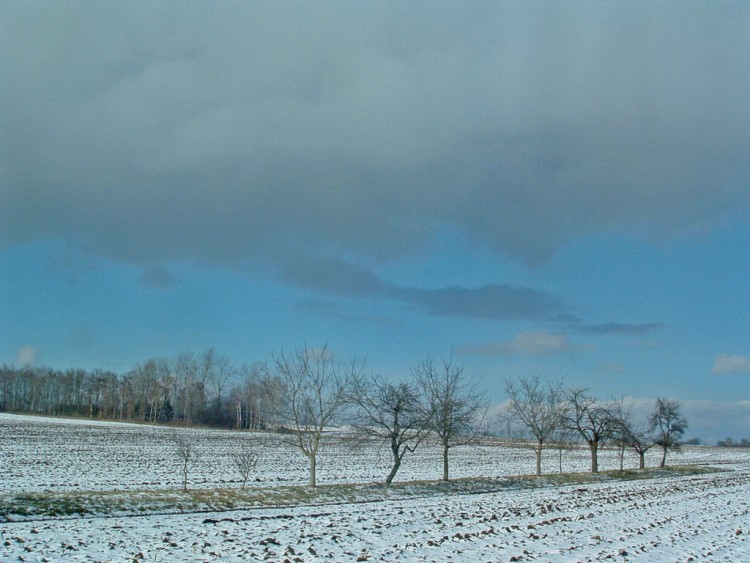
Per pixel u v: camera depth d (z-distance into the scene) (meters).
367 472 55.34
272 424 58.94
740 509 36.22
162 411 142.00
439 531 24.55
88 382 152.25
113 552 18.47
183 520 25.83
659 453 127.12
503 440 108.19
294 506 31.92
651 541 24.14
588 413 65.75
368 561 18.61
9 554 17.59
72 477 41.47
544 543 22.86
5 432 78.69
